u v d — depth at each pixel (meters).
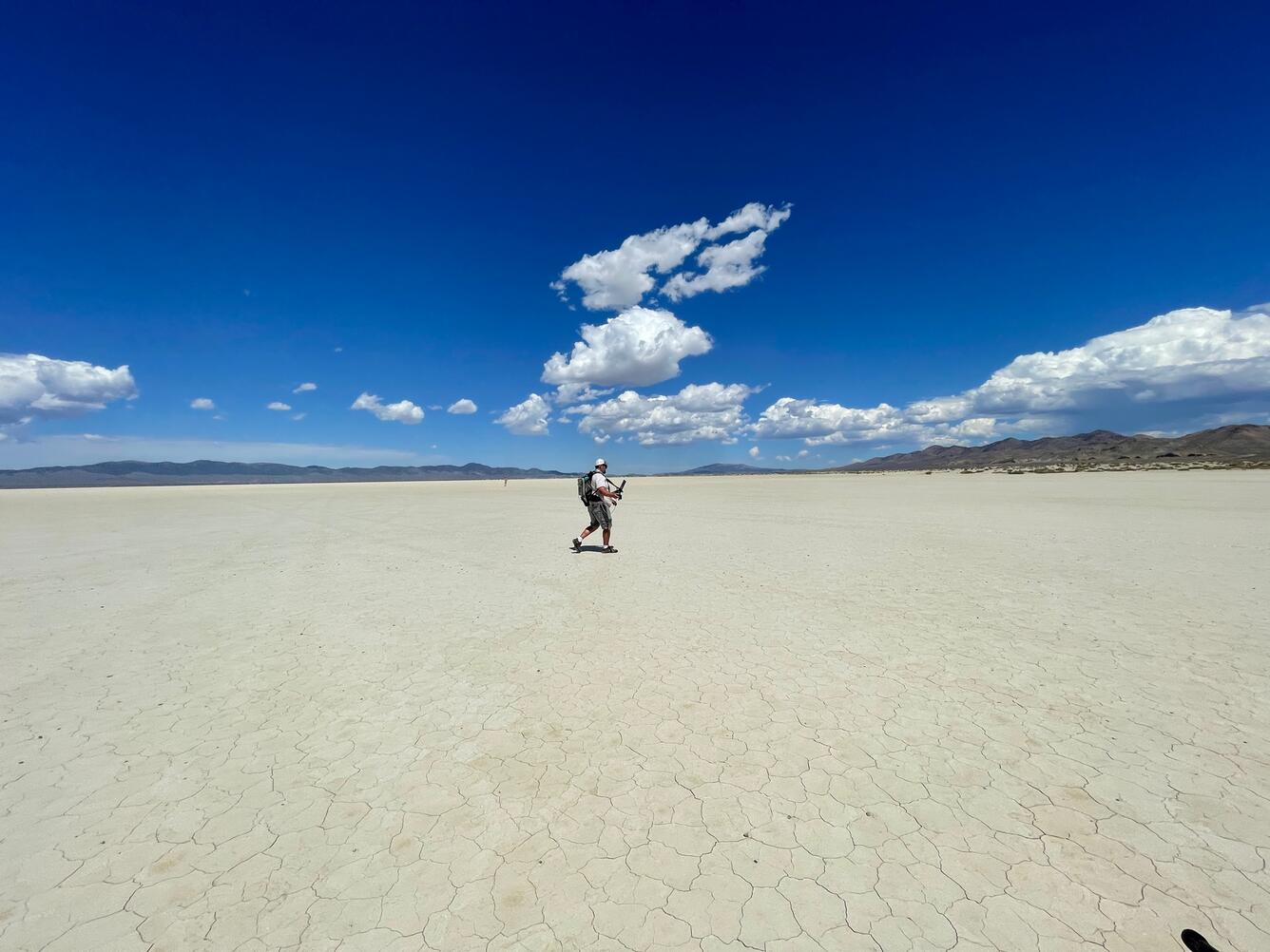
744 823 3.43
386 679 5.84
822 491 42.88
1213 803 3.53
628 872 3.04
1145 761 4.03
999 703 5.02
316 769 4.14
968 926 2.65
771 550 13.91
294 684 5.76
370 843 3.32
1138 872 2.96
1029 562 11.79
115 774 4.11
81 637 7.43
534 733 4.62
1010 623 7.40
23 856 3.25
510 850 3.23
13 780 4.04
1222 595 8.72
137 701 5.39
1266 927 2.60
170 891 2.97
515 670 6.04
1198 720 4.64
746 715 4.86
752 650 6.50
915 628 7.25
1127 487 37.12
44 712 5.18
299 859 3.20
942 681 5.52
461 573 11.56
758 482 72.94
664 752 4.29
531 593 9.62
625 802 3.67
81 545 16.66
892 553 13.16
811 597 9.01
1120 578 10.06
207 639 7.25
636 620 7.80
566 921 2.74
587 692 5.43
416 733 4.68
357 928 2.72
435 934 2.68
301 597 9.59
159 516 27.80
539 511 28.61
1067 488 38.06
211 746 4.51
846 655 6.31
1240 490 32.34
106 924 2.76
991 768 3.99
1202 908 2.72
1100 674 5.65
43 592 10.17
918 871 3.01
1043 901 2.79
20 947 2.63
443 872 3.07
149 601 9.34
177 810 3.66
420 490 62.56
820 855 3.14
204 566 12.75
